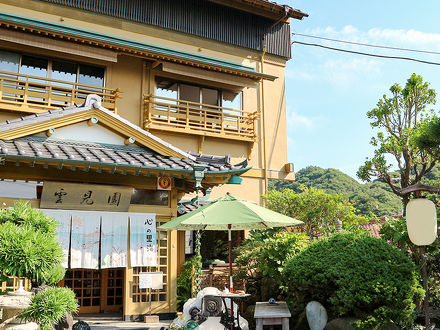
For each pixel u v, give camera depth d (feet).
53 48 43.91
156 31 54.70
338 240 27.30
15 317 18.31
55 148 28.37
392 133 52.26
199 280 30.83
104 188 30.30
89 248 29.68
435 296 29.66
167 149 32.01
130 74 51.85
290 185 145.07
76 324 22.17
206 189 37.42
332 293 26.05
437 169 96.58
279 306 25.81
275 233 34.42
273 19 63.52
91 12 50.78
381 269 23.88
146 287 31.40
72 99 46.09
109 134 31.53
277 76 60.90
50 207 29.09
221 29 59.47
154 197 33.01
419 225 23.99
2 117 43.70
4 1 46.39
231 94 59.16
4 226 17.81
